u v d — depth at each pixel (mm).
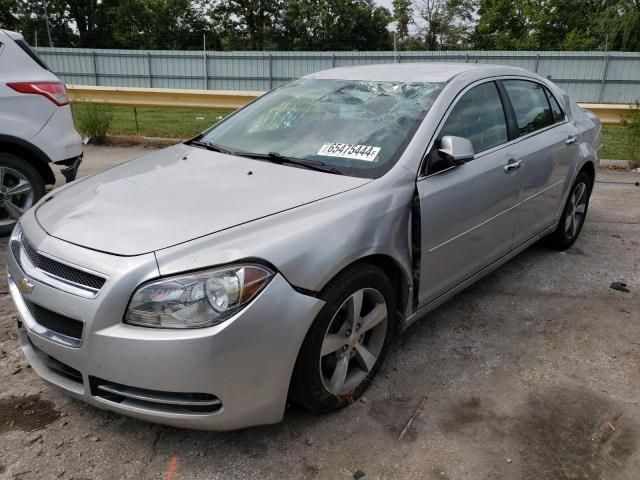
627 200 6883
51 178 5418
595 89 20734
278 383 2355
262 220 2480
